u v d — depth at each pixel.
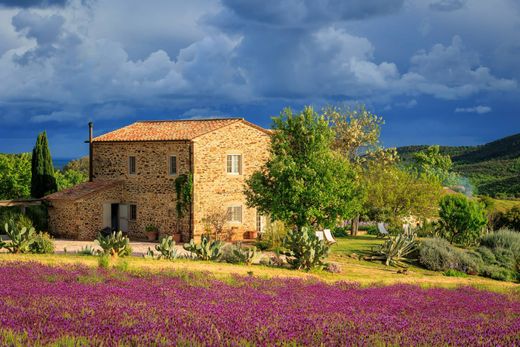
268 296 15.05
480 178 95.62
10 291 11.63
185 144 37.66
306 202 32.72
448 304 16.41
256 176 34.25
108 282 15.41
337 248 34.69
